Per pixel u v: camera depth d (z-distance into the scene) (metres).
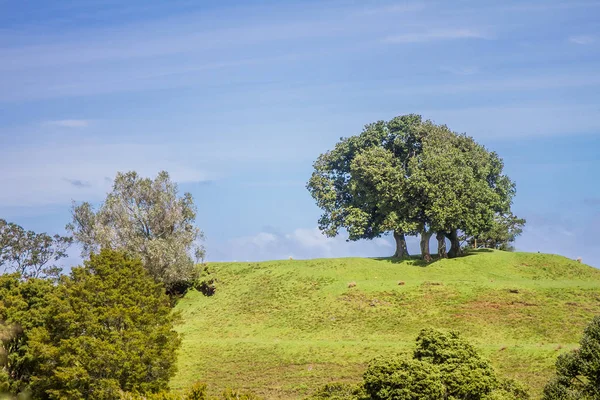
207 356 68.88
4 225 96.94
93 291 53.91
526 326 68.44
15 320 54.25
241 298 90.75
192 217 96.81
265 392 56.41
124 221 91.38
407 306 77.88
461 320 72.00
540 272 90.38
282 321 79.94
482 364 43.09
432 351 43.97
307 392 55.25
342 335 72.56
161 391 43.62
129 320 51.28
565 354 42.66
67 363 49.28
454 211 91.69
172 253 90.25
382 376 41.06
